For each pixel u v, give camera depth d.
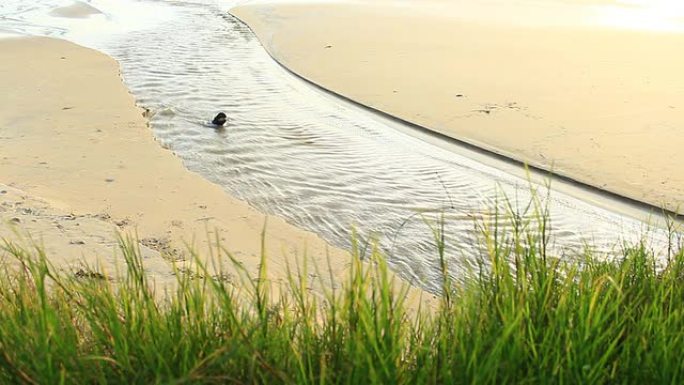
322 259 5.85
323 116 10.13
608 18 19.19
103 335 2.57
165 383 2.23
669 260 3.37
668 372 2.36
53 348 2.44
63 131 8.88
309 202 7.12
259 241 6.12
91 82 11.44
